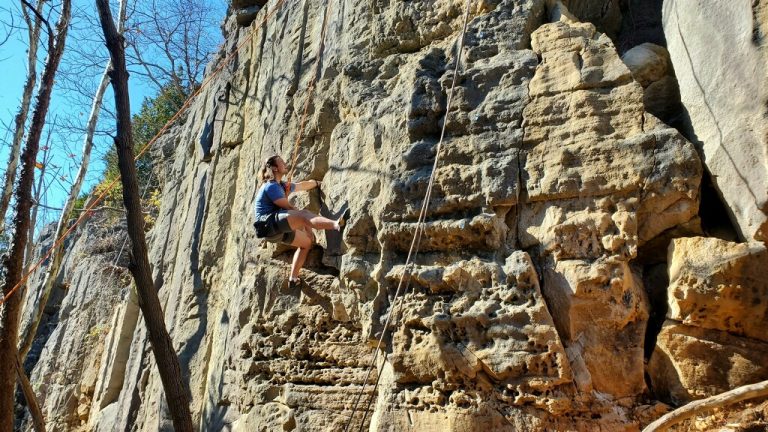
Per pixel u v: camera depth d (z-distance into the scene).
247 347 6.82
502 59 5.59
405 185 5.50
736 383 4.39
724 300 4.42
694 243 4.58
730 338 4.48
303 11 8.44
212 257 8.90
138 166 18.77
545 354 4.65
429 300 5.21
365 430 5.73
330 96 7.07
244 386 6.75
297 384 6.30
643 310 4.77
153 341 4.75
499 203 5.14
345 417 5.89
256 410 6.45
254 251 7.25
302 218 6.00
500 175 5.17
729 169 4.58
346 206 6.12
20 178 6.94
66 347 13.74
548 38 5.51
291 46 8.32
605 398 4.60
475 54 5.75
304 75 7.80
